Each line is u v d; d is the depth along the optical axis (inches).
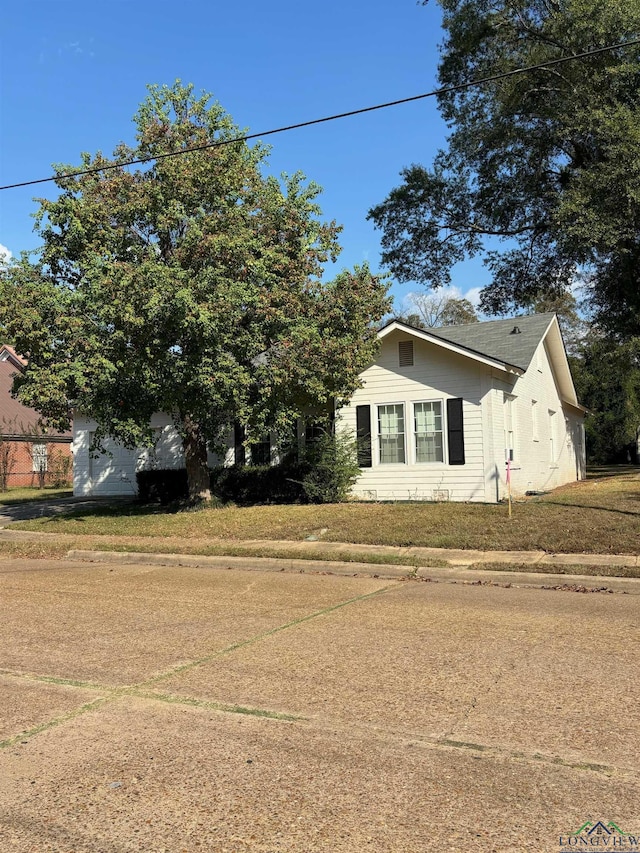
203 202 641.0
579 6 812.0
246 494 770.8
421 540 478.9
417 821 135.3
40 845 129.7
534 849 125.4
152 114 653.3
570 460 1059.9
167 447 957.8
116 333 555.2
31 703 204.5
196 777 155.7
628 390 1413.6
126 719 190.7
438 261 1234.6
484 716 187.2
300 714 191.8
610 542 434.3
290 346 602.9
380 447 740.7
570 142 983.0
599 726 179.0
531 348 796.0
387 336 732.7
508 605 325.4
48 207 622.5
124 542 556.1
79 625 299.3
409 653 246.4
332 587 383.6
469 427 699.4
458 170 1136.2
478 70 1045.2
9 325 564.7
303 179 669.9
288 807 141.6
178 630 287.6
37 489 1393.9
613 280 1017.5
